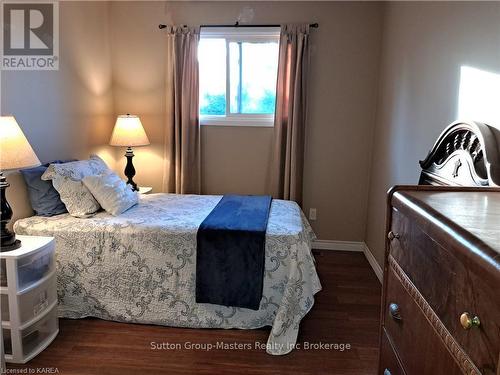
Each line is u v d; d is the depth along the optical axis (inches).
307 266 96.3
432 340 38.1
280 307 92.9
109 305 101.0
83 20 135.6
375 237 140.6
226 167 159.6
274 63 153.9
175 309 99.3
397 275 49.0
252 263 95.1
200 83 155.6
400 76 117.4
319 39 146.9
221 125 156.5
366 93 148.8
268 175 158.4
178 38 149.2
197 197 133.7
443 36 85.6
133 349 90.6
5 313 82.7
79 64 134.2
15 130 87.1
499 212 38.7
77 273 100.4
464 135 67.8
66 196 106.0
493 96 64.4
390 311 49.6
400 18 119.3
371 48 145.6
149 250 98.1
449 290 34.8
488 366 28.2
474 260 29.5
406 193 48.4
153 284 99.0
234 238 95.3
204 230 96.6
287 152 149.6
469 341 31.0
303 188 157.3
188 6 149.9
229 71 155.2
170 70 151.4
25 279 85.3
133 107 159.3
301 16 146.4
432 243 38.6
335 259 149.9
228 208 115.5
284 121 150.3
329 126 152.3
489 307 28.1
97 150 148.7
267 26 147.5
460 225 34.1
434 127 89.7
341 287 125.3
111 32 154.8
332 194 157.0
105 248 99.0
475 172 62.4
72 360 86.2
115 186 113.3
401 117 114.7
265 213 110.8
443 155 75.7
